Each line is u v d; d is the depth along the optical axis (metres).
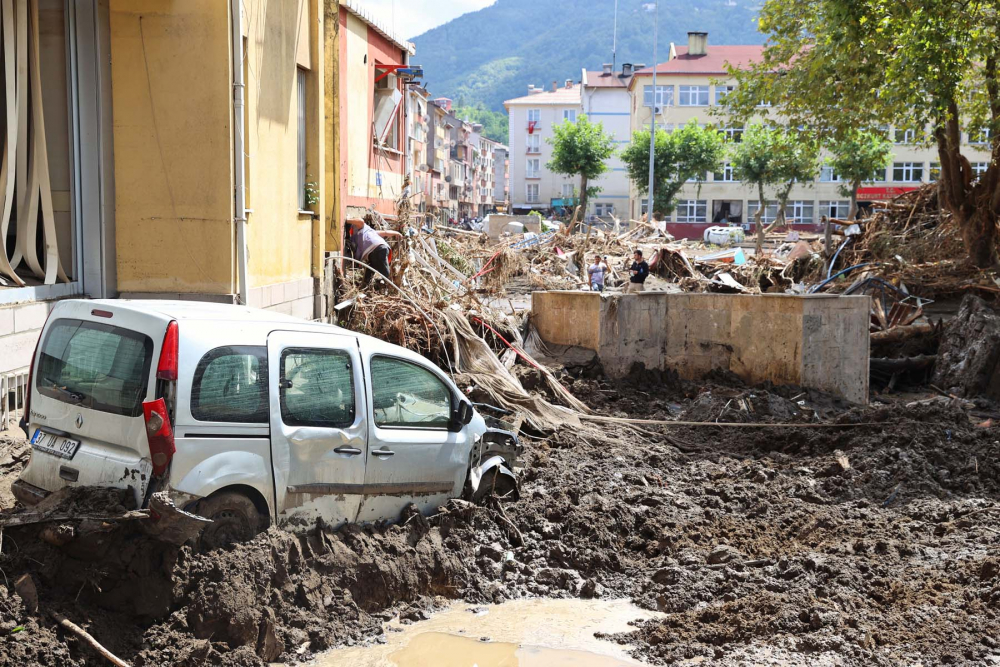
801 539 7.82
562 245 36.50
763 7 24.09
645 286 30.08
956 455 9.91
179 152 10.99
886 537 7.62
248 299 12.03
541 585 6.71
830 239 29.28
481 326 15.35
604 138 81.50
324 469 6.10
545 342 15.57
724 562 7.11
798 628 5.81
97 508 5.22
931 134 24.70
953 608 6.05
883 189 79.38
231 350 5.62
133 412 5.39
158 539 5.25
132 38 10.81
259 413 5.71
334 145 16.78
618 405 13.51
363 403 6.38
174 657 5.02
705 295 14.88
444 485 7.11
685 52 92.50
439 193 93.88
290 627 5.51
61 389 5.85
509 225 51.59
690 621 6.05
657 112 87.75
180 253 11.11
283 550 5.73
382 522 6.64
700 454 11.25
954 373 16.19
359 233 17.34
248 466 5.62
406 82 23.97
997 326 16.16
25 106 10.06
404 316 14.47
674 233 84.50
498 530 7.23
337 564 5.98
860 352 14.56
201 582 5.29
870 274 22.80
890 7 20.12
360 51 19.52
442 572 6.51
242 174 11.20
